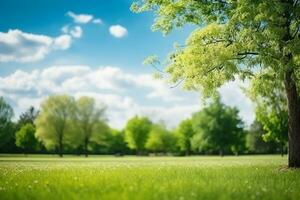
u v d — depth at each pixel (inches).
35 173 727.7
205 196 346.9
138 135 5590.6
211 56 800.9
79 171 757.9
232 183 468.1
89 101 4333.2
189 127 5541.3
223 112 4473.4
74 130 4239.7
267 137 2456.9
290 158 874.1
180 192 367.9
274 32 722.2
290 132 874.8
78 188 418.9
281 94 1114.1
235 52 783.7
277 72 757.3
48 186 457.4
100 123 4360.2
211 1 876.0
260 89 887.1
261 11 722.2
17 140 5093.5
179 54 885.2
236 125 4500.5
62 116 4222.4
